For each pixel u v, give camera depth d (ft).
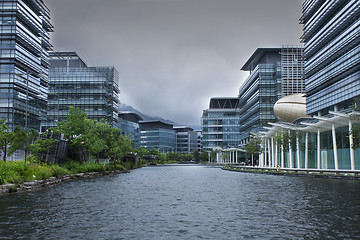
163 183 130.72
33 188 103.50
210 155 631.15
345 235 42.52
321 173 179.32
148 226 48.14
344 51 235.40
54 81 418.31
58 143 180.65
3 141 128.57
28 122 247.50
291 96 353.31
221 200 76.33
